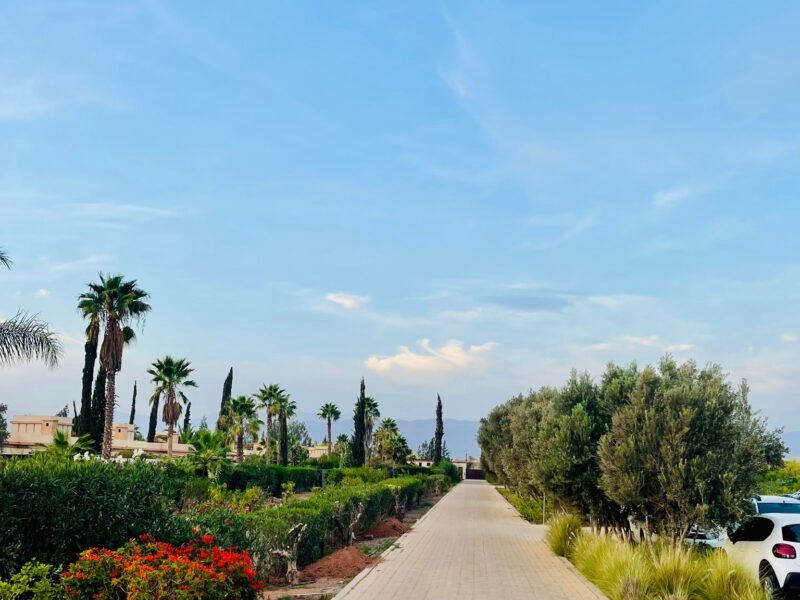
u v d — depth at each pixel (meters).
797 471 37.50
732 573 11.49
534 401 31.69
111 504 9.23
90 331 39.84
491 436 46.28
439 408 99.50
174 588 7.80
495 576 14.10
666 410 14.44
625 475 14.43
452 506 38.38
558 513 20.08
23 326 14.33
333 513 17.75
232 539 12.07
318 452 111.06
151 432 65.38
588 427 18.31
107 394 39.22
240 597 8.59
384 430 98.69
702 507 13.31
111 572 7.96
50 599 7.62
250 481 37.66
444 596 11.88
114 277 39.88
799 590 11.92
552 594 12.20
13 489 8.24
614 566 12.69
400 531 23.25
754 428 14.30
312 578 14.09
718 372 15.22
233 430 60.34
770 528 12.87
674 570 11.80
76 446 25.78
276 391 72.75
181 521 10.70
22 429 44.34
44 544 8.55
